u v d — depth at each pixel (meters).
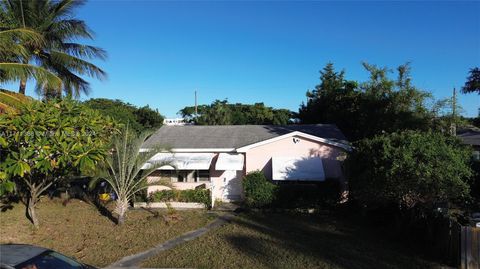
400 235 14.88
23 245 7.45
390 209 16.58
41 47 24.64
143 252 13.01
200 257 12.36
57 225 16.41
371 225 16.91
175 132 25.81
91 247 13.59
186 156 22.69
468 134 33.25
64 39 26.39
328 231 15.86
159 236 15.01
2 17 23.12
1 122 13.07
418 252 12.93
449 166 12.62
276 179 20.72
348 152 18.73
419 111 23.03
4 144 12.78
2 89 18.97
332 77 37.78
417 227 14.34
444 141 14.00
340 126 31.59
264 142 22.20
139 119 49.22
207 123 53.12
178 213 19.47
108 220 17.56
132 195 18.83
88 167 14.28
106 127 16.39
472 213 15.25
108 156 16.27
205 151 22.89
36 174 15.54
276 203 20.28
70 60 25.53
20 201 19.69
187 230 16.00
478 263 11.11
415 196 13.72
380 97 24.59
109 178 16.58
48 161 13.12
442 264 11.75
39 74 18.25
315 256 12.43
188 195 21.22
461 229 11.32
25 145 13.63
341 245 13.72
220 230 15.97
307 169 20.83
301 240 14.39
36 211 18.36
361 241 14.29
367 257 12.36
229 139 24.11
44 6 24.98
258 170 21.56
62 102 15.10
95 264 11.74
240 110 63.84
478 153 29.64
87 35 26.61
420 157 13.16
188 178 23.27
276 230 15.98
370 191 14.47
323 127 26.00
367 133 24.83
